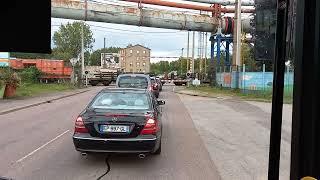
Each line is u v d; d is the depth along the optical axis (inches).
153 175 288.2
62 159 338.0
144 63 5073.8
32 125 571.5
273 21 86.7
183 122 628.4
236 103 1069.1
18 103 949.2
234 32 1588.3
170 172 297.7
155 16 1599.4
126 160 336.2
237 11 1545.3
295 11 81.0
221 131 526.9
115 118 316.8
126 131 315.9
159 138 341.7
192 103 1058.1
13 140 436.1
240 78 1535.4
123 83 825.5
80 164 319.6
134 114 323.3
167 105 981.8
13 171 295.0
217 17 1744.6
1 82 1086.4
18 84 1174.3
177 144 421.4
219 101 1145.4
